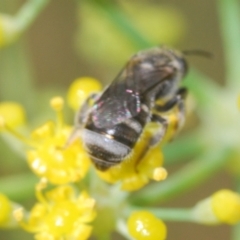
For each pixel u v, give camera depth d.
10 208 0.07
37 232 0.07
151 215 0.07
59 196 0.07
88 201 0.07
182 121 0.07
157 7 0.10
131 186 0.07
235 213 0.07
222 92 0.08
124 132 0.07
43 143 0.07
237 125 0.08
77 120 0.07
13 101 0.09
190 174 0.08
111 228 0.07
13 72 0.09
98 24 0.09
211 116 0.08
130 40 0.08
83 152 0.07
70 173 0.07
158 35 0.09
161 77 0.07
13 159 0.09
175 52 0.08
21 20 0.08
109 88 0.07
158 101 0.07
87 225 0.07
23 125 0.07
